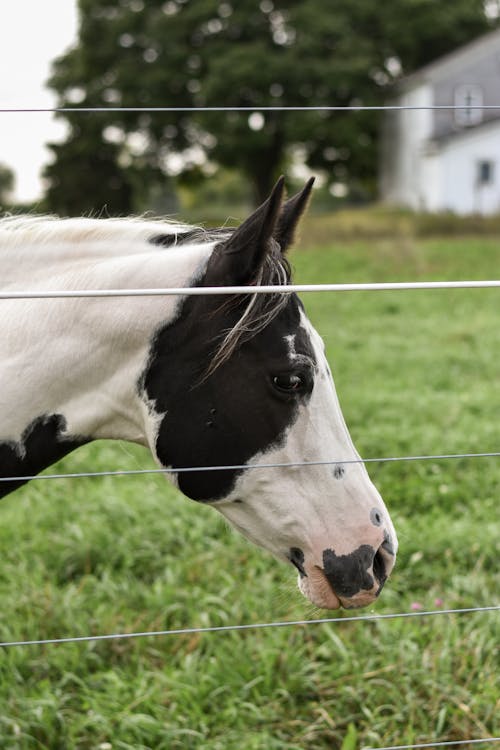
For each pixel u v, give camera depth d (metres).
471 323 10.01
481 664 3.15
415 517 4.40
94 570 4.10
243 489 2.04
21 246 2.12
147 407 2.04
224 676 3.07
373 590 2.05
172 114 31.92
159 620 3.47
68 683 3.17
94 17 32.84
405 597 3.70
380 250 16.52
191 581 3.85
